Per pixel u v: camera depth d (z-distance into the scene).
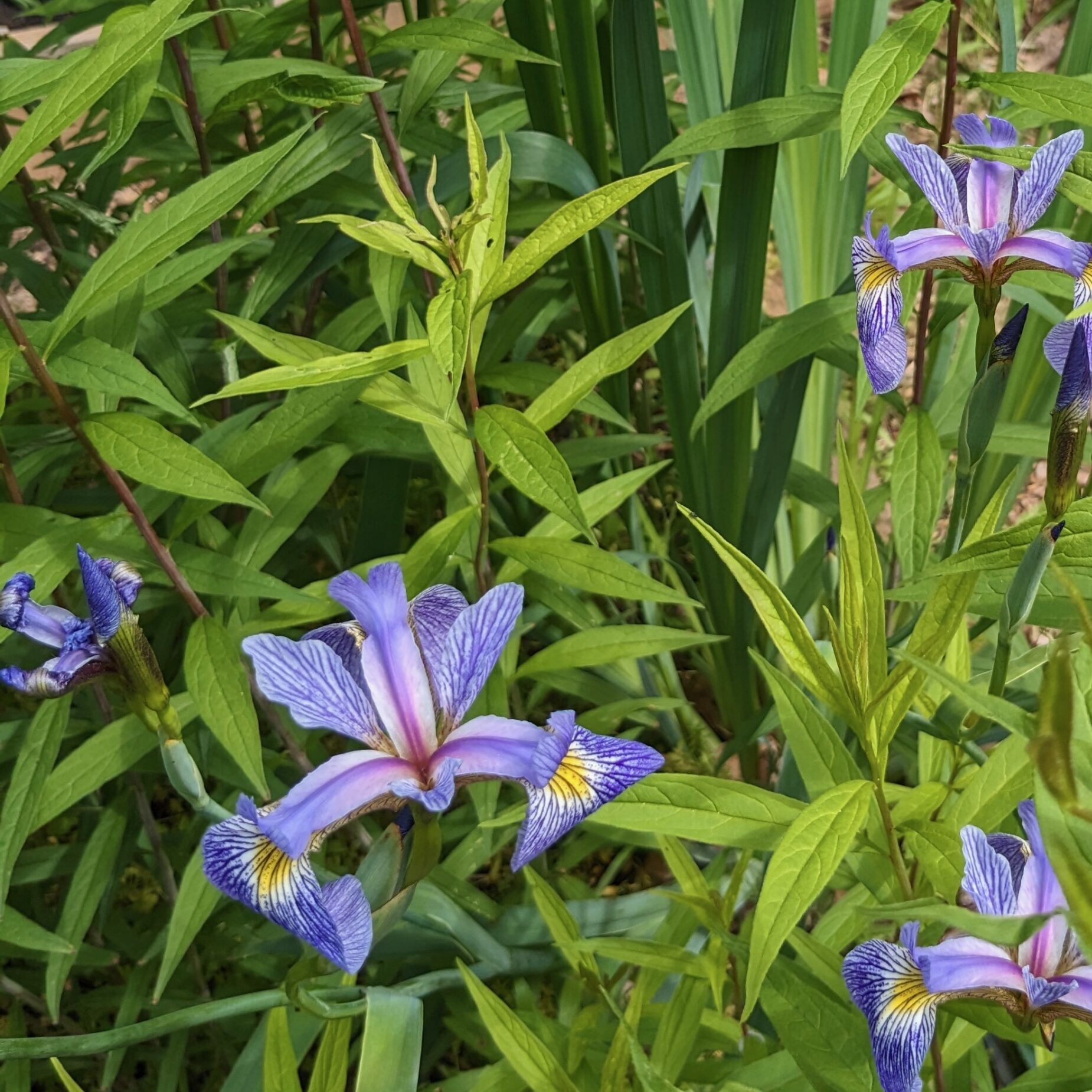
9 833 0.45
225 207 0.42
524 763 0.36
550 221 0.42
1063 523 0.36
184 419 0.44
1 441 0.49
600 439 0.56
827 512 0.60
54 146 0.61
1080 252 0.41
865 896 0.45
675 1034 0.43
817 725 0.40
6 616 0.39
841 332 0.49
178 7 0.40
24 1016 0.57
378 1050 0.40
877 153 0.49
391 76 0.60
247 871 0.35
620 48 0.52
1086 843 0.30
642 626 0.51
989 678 0.47
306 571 0.65
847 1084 0.39
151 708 0.38
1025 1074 0.39
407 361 0.43
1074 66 0.52
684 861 0.45
